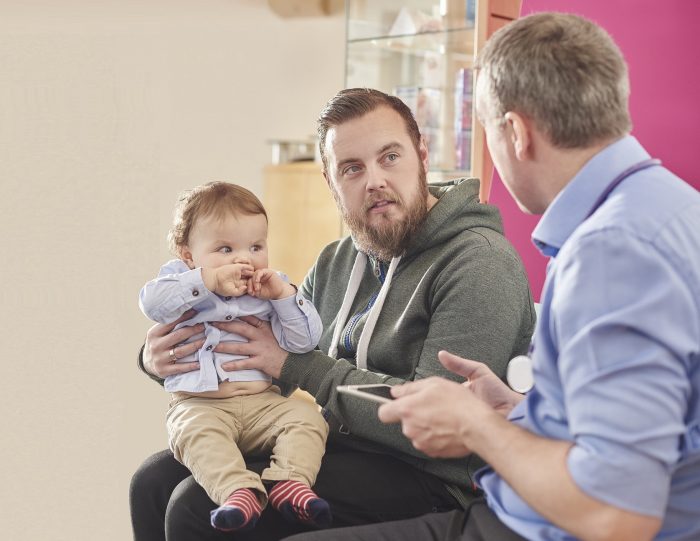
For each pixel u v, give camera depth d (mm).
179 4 4027
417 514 1599
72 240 3689
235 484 1490
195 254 1745
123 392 3566
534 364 1099
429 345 1556
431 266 1641
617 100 1105
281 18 4336
